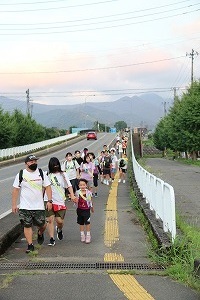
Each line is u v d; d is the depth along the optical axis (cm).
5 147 5272
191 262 623
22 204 801
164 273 628
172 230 753
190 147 5172
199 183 2220
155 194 1059
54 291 550
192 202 1484
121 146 4053
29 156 806
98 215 1270
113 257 762
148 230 983
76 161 1477
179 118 5234
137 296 528
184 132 5106
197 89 5244
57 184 894
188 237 764
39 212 809
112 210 1369
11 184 2275
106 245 873
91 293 541
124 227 1080
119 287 564
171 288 561
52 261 728
